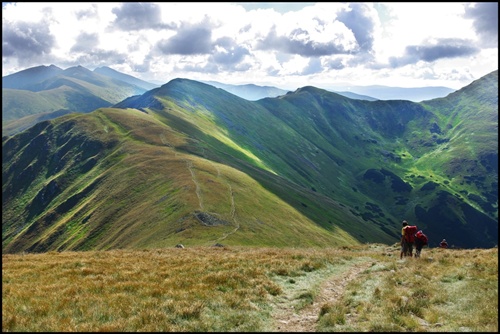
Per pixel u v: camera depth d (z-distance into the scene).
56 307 15.23
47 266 22.98
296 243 84.56
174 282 19.06
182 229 76.06
